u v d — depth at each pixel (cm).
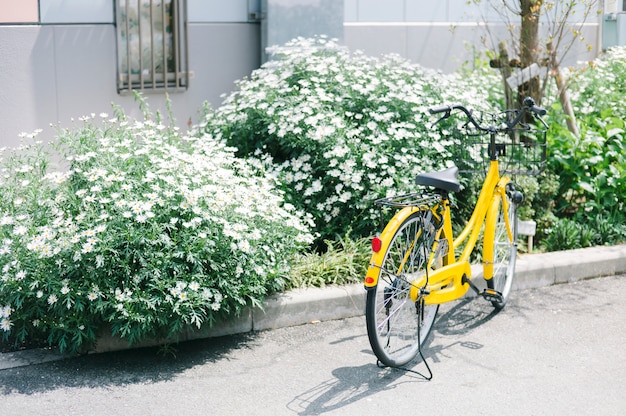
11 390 421
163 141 579
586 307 557
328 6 857
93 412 399
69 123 744
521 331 512
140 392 422
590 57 1066
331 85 659
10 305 457
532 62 745
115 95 771
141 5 774
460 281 486
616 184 688
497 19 999
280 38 838
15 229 454
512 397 418
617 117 827
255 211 516
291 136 616
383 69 691
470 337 503
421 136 623
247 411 401
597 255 629
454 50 979
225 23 838
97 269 448
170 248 460
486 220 529
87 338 458
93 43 751
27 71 716
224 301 475
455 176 471
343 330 512
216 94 841
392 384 434
